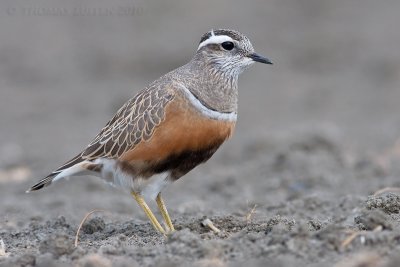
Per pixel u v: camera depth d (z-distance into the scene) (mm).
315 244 11977
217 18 41656
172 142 14047
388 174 21047
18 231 15594
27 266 12117
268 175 22109
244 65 15289
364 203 15977
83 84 35844
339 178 20828
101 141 14688
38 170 24422
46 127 30594
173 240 12617
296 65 37812
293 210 17141
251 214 15602
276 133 25688
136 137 14148
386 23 41062
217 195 20719
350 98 33500
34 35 40781
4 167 24953
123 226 15367
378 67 36500
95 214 18047
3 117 32094
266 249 11875
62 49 39344
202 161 14633
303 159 22469
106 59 37844
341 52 38312
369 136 27016
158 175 14375
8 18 42562
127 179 14477
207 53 15055
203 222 14727
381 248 11734
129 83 35500
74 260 12195
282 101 33594
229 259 11805
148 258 12102
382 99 33094
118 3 42906
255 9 43062
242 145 25844
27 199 20953
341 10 43031
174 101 14070
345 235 12188
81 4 42562
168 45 38344
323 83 35688
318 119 30219
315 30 40469
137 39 39625
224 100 14664
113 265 11766
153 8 43125
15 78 36750
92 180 22859
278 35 40031
